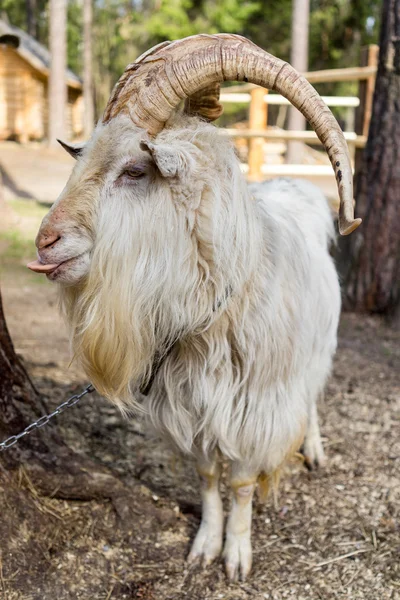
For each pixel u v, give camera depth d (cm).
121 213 207
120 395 236
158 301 217
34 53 2491
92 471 284
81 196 207
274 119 3419
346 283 615
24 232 869
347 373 462
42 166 1770
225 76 206
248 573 264
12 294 625
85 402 372
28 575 243
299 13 1781
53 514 267
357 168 681
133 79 208
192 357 234
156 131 208
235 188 214
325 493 317
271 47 3050
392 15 543
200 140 211
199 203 208
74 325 229
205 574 265
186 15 2792
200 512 298
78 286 223
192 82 204
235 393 237
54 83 2170
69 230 206
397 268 584
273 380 242
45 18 4409
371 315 599
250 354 232
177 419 247
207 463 267
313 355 281
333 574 263
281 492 318
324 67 3098
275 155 1647
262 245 230
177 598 252
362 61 779
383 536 284
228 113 2406
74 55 4609
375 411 398
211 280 215
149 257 210
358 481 326
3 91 2416
